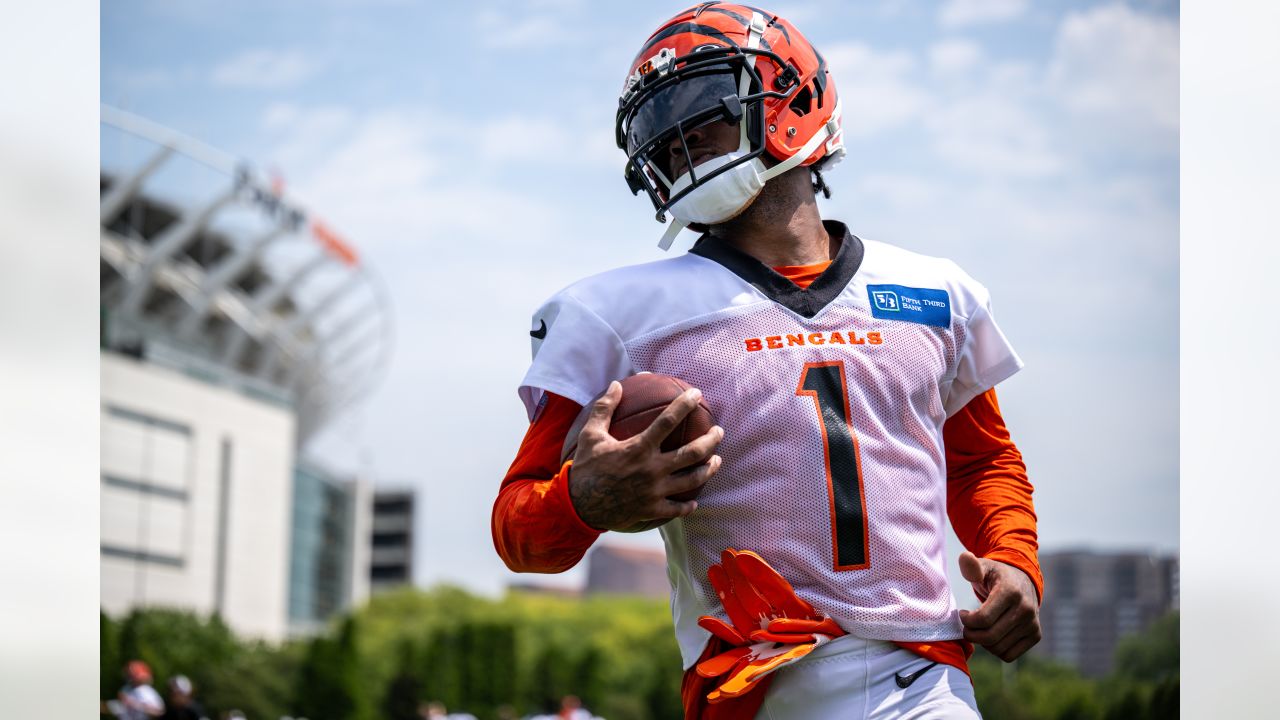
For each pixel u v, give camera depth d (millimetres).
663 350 1419
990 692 20516
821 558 1367
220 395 49250
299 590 56375
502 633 39969
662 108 1477
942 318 1500
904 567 1385
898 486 1403
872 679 1362
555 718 19609
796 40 1524
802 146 1492
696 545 1412
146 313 50500
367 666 43219
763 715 1394
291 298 56219
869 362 1423
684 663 1467
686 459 1274
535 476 1426
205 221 48344
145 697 11375
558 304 1462
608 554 92312
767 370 1398
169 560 46469
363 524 62844
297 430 61969
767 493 1373
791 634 1347
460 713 37656
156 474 46344
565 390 1409
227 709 36500
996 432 1589
